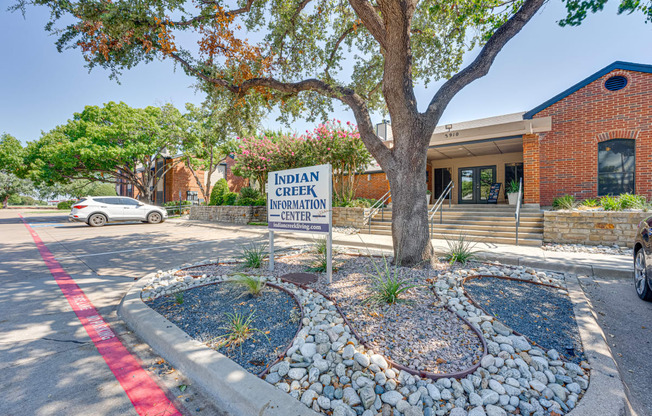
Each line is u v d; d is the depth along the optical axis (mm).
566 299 3717
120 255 7734
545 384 2162
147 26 6004
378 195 16875
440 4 6973
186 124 22797
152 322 3244
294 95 7664
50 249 8703
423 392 2047
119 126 21094
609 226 7488
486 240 8781
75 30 6160
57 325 3531
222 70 7023
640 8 5781
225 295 4035
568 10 5941
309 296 3793
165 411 2104
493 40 4961
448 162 16891
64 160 20078
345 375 2254
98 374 2543
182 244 9500
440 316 3129
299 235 10695
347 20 8383
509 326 2982
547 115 11523
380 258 5664
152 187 30406
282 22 7770
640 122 9977
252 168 16391
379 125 18578
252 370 2381
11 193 44719
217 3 6445
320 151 13539
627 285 4719
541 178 11648
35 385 2371
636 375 2484
